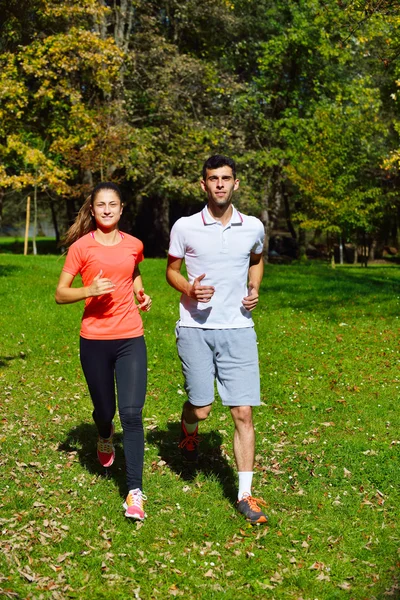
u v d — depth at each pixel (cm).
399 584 405
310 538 462
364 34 1591
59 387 849
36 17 2586
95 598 382
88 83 2798
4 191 3706
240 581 409
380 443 661
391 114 3512
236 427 507
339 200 3156
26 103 2342
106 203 492
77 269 494
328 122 3086
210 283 500
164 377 901
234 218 498
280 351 1054
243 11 3250
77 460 592
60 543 437
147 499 512
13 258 2323
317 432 699
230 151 3139
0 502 493
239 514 493
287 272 2172
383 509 513
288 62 3378
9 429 672
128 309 500
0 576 391
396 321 1290
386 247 5312
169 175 2975
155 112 3000
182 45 3231
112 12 2906
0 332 1142
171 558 429
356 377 919
